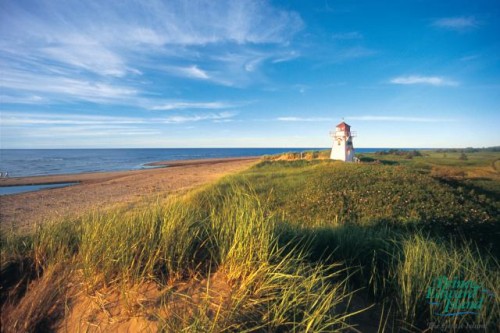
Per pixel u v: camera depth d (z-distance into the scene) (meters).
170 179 36.94
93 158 115.38
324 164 29.86
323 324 2.19
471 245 7.27
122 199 22.09
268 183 17.70
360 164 26.81
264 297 2.44
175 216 3.69
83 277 2.72
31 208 19.69
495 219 8.88
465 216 9.24
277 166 34.72
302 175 20.77
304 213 11.31
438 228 8.39
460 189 13.66
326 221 9.40
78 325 2.23
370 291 3.23
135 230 3.39
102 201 21.66
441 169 32.09
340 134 43.66
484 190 17.05
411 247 3.80
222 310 2.21
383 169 20.09
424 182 14.70
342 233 4.66
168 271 2.87
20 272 2.92
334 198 12.65
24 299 2.47
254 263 2.75
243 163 71.06
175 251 2.98
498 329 2.45
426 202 11.00
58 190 28.80
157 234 3.34
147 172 50.34
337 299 2.61
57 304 2.46
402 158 54.38
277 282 2.53
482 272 3.13
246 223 3.37
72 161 92.31
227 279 2.73
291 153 50.16
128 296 2.40
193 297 2.45
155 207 4.47
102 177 42.59
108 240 3.10
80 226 4.17
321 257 3.80
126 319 2.23
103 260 2.76
